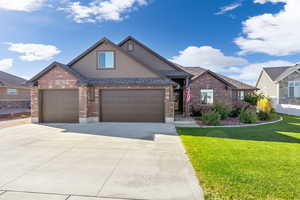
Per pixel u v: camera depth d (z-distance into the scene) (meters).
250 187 3.83
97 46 14.27
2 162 5.42
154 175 4.49
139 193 3.66
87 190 3.76
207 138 8.50
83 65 14.36
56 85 13.24
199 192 3.68
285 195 3.52
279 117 17.67
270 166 5.02
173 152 6.38
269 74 30.77
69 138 8.54
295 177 4.30
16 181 4.17
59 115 13.57
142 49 16.73
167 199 3.45
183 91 18.16
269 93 30.44
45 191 3.72
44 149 6.78
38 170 4.81
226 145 7.22
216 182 4.07
